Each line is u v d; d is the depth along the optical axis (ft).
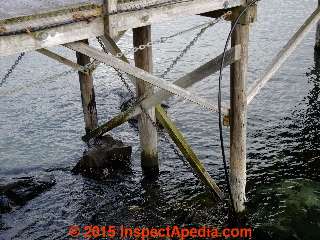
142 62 23.56
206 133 34.47
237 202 23.56
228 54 19.83
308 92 41.47
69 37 13.85
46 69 53.16
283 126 34.96
